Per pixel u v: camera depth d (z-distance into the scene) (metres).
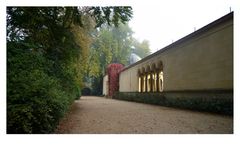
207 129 5.54
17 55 5.58
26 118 3.94
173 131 5.31
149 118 7.49
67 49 8.95
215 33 9.87
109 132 5.16
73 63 11.22
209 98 10.08
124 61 43.50
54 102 4.91
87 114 8.63
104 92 36.50
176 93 13.48
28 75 4.77
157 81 16.72
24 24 6.84
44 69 7.11
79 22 7.34
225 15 9.10
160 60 16.14
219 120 6.99
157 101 15.12
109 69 30.78
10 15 6.54
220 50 9.48
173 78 13.96
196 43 11.45
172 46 14.17
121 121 6.79
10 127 3.91
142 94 18.67
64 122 6.44
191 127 5.80
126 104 15.63
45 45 8.28
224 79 9.12
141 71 20.34
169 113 9.15
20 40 6.72
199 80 11.06
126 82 25.39
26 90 4.19
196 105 10.41
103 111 9.95
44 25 7.52
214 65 9.85
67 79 9.77
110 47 40.47
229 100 8.47
